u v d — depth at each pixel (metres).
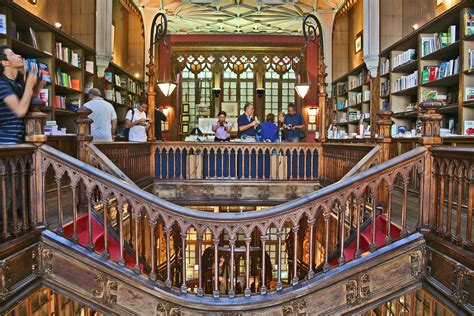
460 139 5.15
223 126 8.56
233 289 3.33
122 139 11.24
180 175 7.80
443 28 7.60
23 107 3.24
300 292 3.27
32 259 3.22
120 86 11.99
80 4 9.95
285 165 7.80
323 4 13.83
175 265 8.27
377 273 3.28
